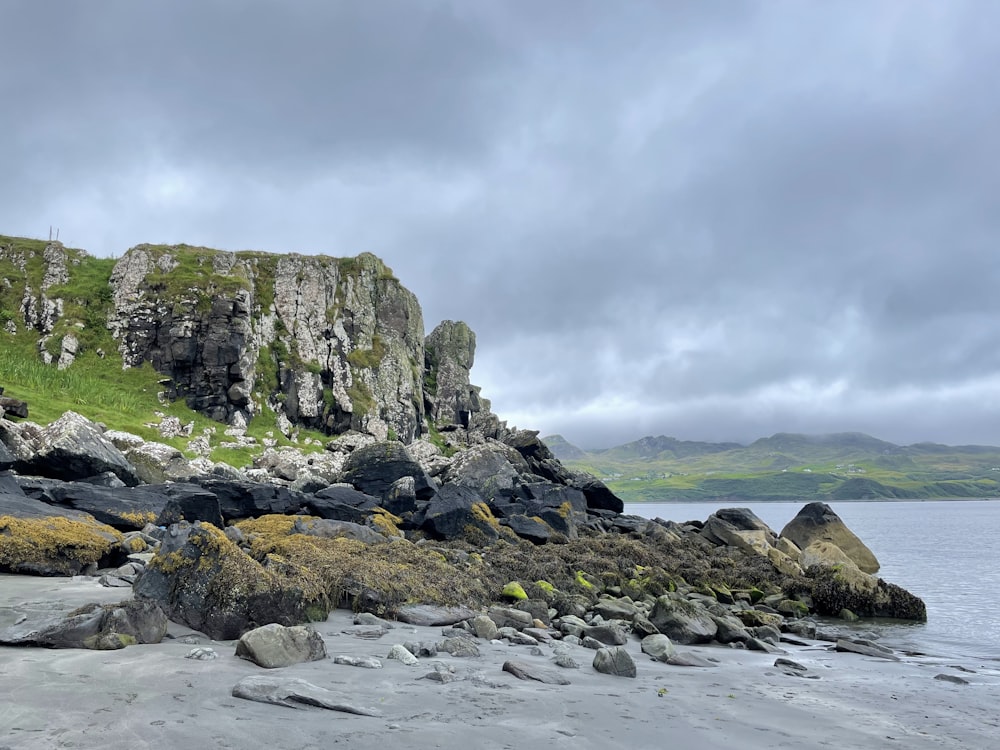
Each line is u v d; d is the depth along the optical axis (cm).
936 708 1081
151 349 7225
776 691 1115
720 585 2723
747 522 4272
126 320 7419
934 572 4088
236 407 7062
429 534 3108
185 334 7075
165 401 6856
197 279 7506
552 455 6712
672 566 3041
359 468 3909
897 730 927
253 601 1120
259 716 705
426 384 10300
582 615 1864
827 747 811
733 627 1723
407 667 1005
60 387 6234
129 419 5966
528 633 1445
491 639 1366
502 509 3806
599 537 3703
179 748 595
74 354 7100
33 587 1423
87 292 7881
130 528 2303
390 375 8756
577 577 2436
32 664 846
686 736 793
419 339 10219
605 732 770
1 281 7712
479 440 9081
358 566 1644
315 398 7756
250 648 933
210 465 5134
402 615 1488
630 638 1587
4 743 577
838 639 1836
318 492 3394
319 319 8538
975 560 4919
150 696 744
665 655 1334
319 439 7419
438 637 1327
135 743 597
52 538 1681
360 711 754
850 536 4097
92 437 3275
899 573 4034
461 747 668
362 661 988
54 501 2336
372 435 7669
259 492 2936
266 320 8119
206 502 2441
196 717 684
